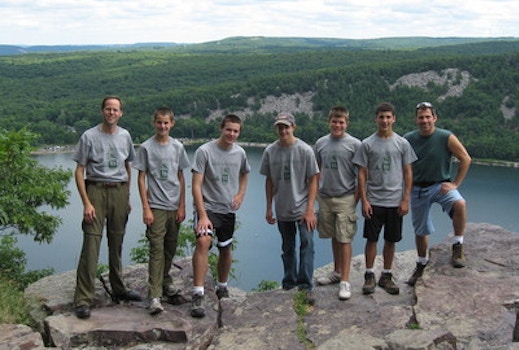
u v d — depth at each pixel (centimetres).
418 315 548
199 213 582
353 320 557
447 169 651
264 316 568
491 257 664
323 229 643
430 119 640
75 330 521
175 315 563
